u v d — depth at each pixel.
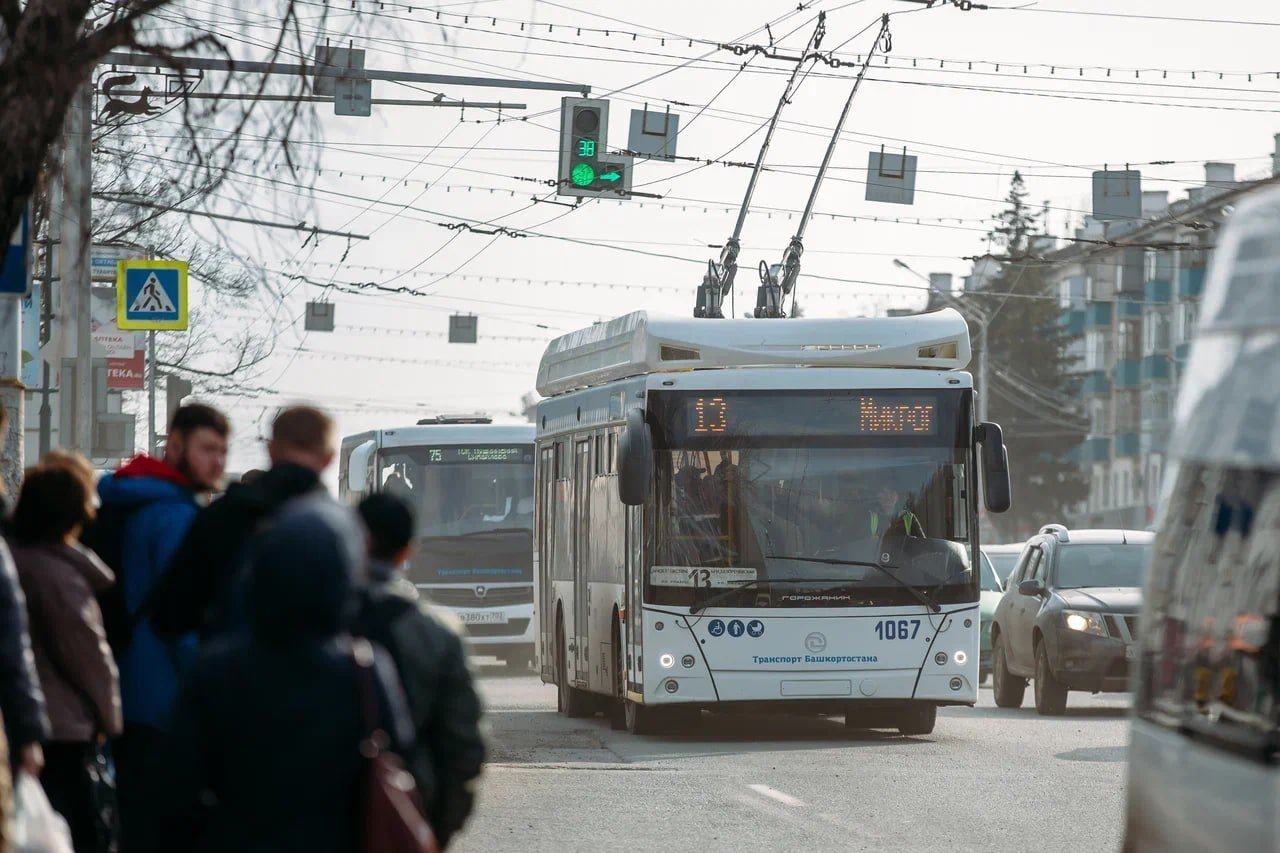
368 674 12.48
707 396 51.34
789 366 52.03
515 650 95.94
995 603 87.81
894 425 51.59
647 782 41.34
